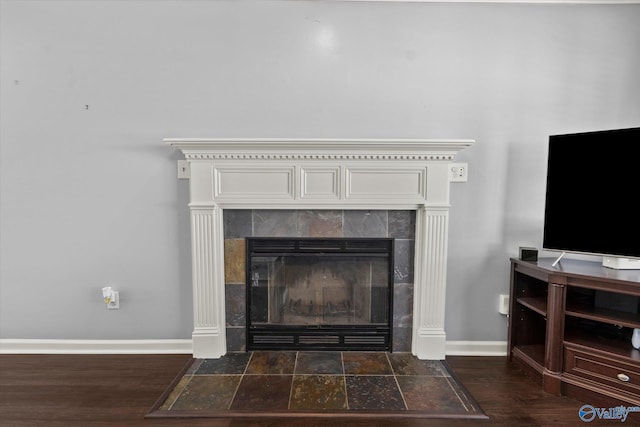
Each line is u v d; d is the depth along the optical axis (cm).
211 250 227
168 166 233
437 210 223
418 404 187
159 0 225
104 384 206
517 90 229
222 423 173
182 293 241
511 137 231
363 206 226
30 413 181
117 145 232
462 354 243
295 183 222
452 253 238
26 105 228
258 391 197
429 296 230
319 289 248
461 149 216
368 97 230
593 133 196
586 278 185
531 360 214
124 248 238
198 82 229
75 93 228
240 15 226
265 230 235
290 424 173
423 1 225
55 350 243
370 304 244
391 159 220
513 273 230
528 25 226
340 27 227
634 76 226
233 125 231
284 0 225
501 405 188
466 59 228
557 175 209
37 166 232
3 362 230
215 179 222
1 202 234
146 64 228
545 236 215
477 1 225
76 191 234
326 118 231
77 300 240
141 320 242
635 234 188
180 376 211
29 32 225
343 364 226
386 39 227
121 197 235
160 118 230
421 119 230
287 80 229
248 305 239
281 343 242
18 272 238
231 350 241
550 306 197
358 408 183
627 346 189
